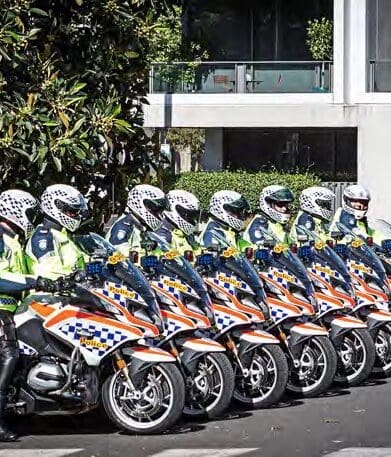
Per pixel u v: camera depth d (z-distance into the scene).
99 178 25.08
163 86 54.19
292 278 19.81
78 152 21.58
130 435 17.16
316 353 20.16
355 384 21.33
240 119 53.38
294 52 55.97
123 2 23.95
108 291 16.53
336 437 17.00
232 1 56.09
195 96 53.69
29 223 16.98
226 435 17.14
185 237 19.42
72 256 17.14
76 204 17.09
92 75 23.92
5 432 16.80
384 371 22.27
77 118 22.03
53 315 16.48
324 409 19.20
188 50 55.09
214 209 19.83
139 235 18.59
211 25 56.25
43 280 16.09
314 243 21.05
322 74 53.88
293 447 16.33
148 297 16.75
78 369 16.45
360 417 18.53
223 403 18.08
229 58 56.28
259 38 56.22
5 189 21.98
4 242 16.73
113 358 16.88
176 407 16.92
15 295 16.89
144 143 25.64
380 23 52.75
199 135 55.94
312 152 55.28
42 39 23.39
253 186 50.31
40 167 21.11
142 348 16.84
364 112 52.38
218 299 18.77
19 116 21.06
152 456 15.77
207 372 18.09
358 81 52.78
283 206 20.97
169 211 19.30
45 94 21.88
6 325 16.53
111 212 25.30
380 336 22.17
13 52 21.45
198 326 17.66
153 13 24.23
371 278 21.69
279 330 19.78
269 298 19.70
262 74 54.22
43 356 16.61
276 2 55.94
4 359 16.44
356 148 54.75
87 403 16.53
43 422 18.23
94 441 16.78
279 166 55.69
